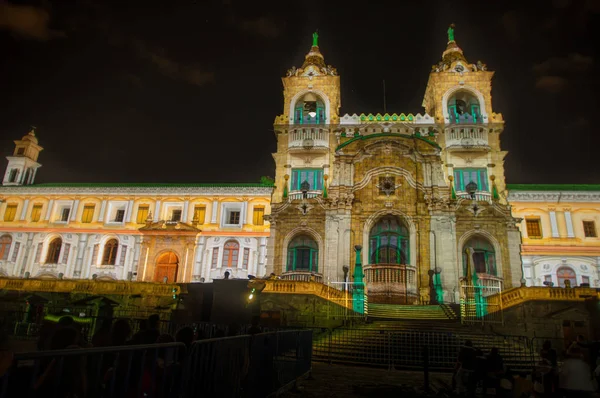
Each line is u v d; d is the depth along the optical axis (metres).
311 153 41.91
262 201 42.91
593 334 22.50
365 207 36.41
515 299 24.53
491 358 12.91
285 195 38.28
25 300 29.66
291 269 35.81
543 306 23.47
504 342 19.92
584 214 39.47
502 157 40.31
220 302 20.38
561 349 22.58
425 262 34.41
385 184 36.94
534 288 24.00
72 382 4.70
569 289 23.64
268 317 23.66
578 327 22.86
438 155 36.97
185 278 40.66
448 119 41.94
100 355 4.75
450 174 39.94
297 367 13.10
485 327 23.66
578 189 40.59
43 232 43.66
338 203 36.09
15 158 48.41
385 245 35.75
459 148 40.16
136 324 23.16
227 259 41.44
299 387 12.43
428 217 35.53
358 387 12.25
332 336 21.28
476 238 35.38
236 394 8.03
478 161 40.22
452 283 33.16
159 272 41.62
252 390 8.70
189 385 6.32
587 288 23.58
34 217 44.66
